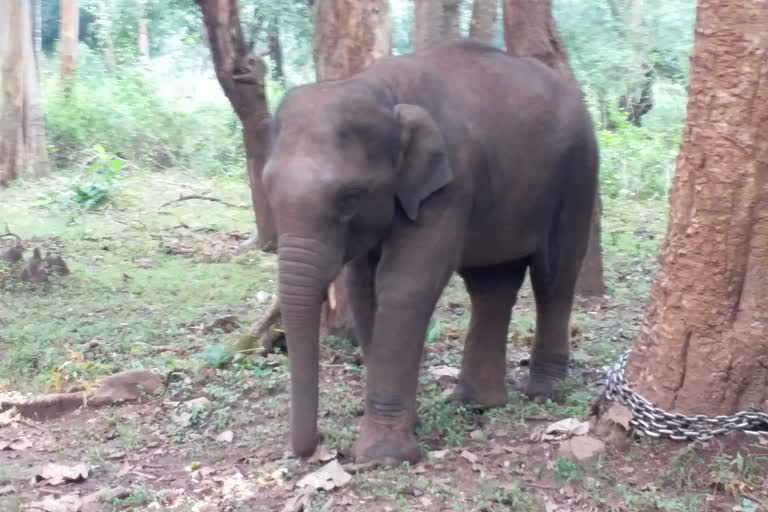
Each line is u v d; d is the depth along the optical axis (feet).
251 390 19.40
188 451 16.37
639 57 60.54
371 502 13.82
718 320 14.34
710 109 13.98
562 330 19.31
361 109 13.97
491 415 17.60
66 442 16.97
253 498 14.23
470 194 15.71
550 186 17.80
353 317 16.93
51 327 25.20
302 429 13.62
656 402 14.87
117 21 86.48
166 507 13.97
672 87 64.34
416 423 16.87
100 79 80.64
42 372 20.90
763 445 14.03
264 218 36.88
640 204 50.90
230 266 35.19
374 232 14.57
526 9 27.50
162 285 31.73
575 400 18.66
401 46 69.82
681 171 14.61
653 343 15.05
